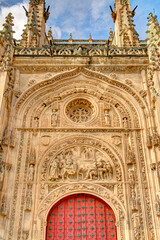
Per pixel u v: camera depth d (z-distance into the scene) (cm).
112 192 1862
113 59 2331
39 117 2150
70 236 1766
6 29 2370
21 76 2288
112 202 1825
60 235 1767
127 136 2069
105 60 2333
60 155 2006
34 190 1842
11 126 2031
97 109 2198
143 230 1703
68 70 2314
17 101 2147
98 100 2247
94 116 2167
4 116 1986
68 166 1942
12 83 2178
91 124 2131
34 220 1747
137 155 1958
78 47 2427
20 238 1681
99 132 2086
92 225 1806
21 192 1822
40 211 1783
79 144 2048
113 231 1788
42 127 2084
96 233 1780
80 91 2275
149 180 1856
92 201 1888
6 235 1675
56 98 2239
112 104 2222
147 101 2158
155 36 2334
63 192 1859
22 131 2056
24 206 1780
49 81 2269
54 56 2328
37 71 2316
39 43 2752
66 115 2180
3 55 2223
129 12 2944
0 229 1653
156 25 2405
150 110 2106
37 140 2036
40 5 3027
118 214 1778
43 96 2241
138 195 1822
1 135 1909
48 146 2017
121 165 1945
